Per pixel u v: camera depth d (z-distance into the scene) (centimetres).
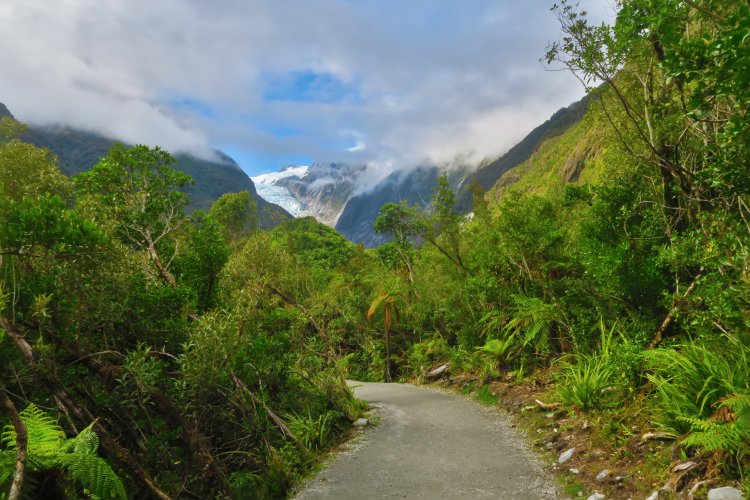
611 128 856
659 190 809
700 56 392
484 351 1360
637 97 817
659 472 457
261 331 884
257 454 717
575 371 838
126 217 964
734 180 481
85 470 403
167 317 747
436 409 1028
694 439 413
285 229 6425
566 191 1005
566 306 1039
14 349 516
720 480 391
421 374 1777
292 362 909
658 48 684
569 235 1145
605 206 885
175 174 1059
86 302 585
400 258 2892
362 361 2519
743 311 466
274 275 1088
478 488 548
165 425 649
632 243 797
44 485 415
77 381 598
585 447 583
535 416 801
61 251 538
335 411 915
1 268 538
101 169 977
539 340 1098
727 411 439
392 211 2670
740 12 323
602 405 671
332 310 2314
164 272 897
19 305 548
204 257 957
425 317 2134
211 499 588
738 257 448
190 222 1037
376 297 2497
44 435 428
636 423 574
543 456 618
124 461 478
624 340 735
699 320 533
